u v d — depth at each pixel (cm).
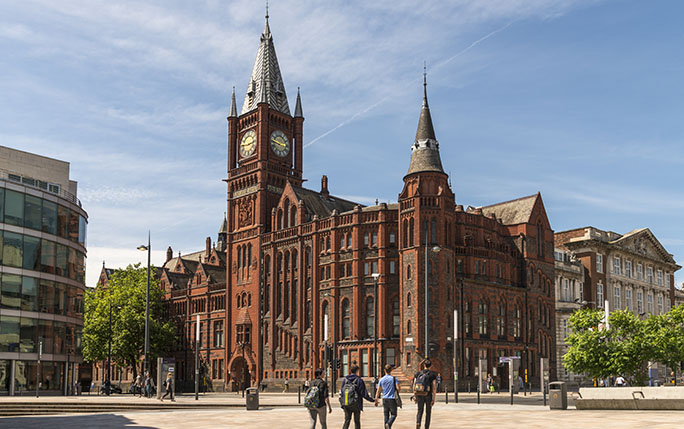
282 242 9831
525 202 10119
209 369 11000
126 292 11106
